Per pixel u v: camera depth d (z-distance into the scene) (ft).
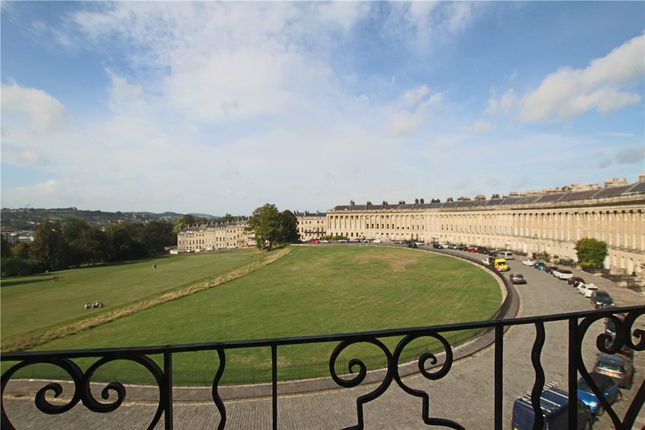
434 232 467.11
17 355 9.66
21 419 65.16
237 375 83.56
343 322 137.80
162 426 61.62
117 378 82.02
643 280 161.07
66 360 9.97
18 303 215.72
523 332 100.22
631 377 67.82
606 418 57.06
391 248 341.21
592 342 91.50
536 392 12.06
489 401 66.33
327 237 518.78
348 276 235.40
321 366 87.71
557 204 270.05
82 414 66.08
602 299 128.16
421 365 11.44
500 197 389.80
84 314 178.91
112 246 472.85
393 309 151.33
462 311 140.97
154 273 323.16
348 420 62.64
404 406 65.92
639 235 187.83
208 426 62.28
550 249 280.10
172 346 10.49
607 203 213.25
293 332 129.39
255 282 228.63
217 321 147.43
